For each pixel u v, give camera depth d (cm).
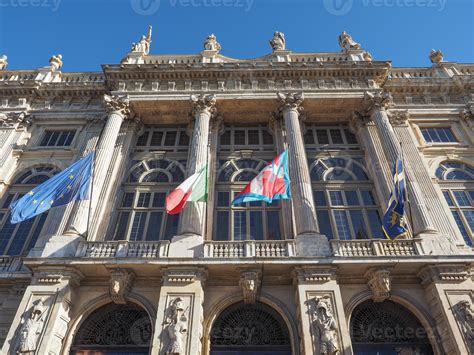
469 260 1177
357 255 1234
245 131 1945
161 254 1254
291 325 1155
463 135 1862
